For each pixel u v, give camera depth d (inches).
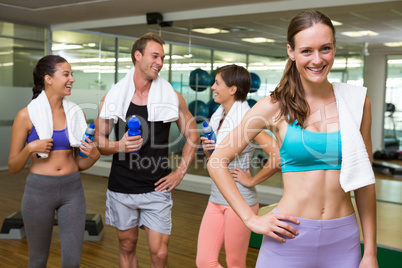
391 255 124.0
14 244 151.1
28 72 321.4
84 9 265.6
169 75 270.2
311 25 50.3
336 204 54.9
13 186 255.4
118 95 95.6
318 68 51.2
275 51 228.2
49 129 90.5
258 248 152.4
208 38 252.5
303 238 54.6
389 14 202.8
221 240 93.3
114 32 299.0
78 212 93.4
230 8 243.3
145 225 97.4
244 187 92.1
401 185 254.2
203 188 250.5
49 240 94.4
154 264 98.0
